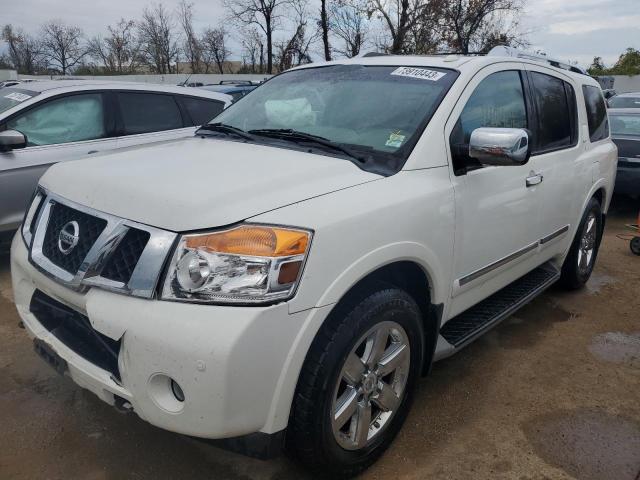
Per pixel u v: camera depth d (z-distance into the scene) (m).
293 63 31.50
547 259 4.29
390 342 2.59
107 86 5.89
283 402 2.11
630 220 8.20
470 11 24.91
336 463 2.40
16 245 2.76
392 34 27.42
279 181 2.36
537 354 3.91
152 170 2.50
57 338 2.48
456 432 2.98
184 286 2.01
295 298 2.06
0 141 4.96
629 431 3.04
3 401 3.11
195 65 44.12
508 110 3.50
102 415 3.01
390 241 2.43
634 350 4.02
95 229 2.29
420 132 2.85
